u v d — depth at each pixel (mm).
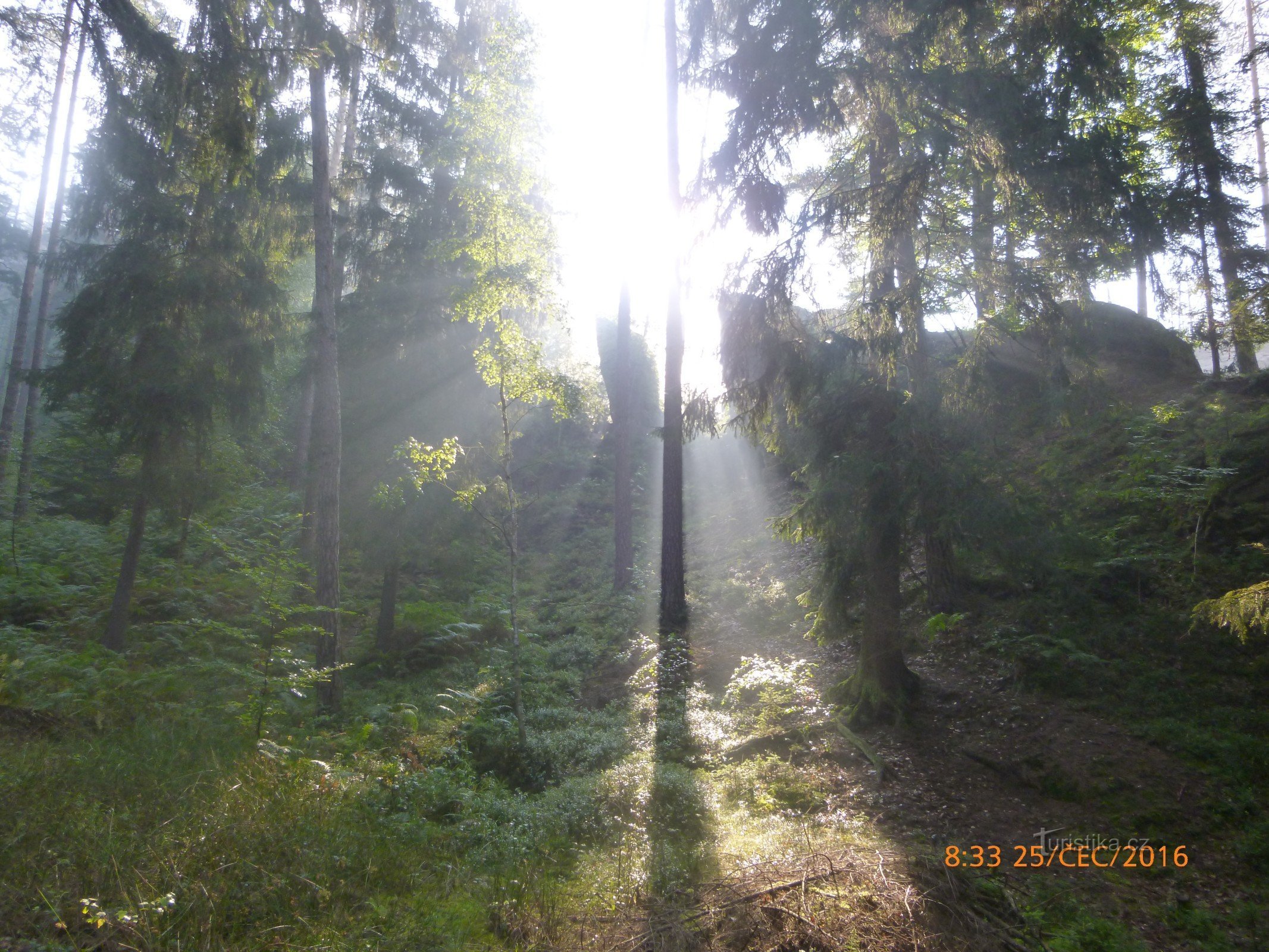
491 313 9500
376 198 15133
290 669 11016
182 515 12570
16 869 3945
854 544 8742
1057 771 7477
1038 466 12711
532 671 12578
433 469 9711
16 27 8398
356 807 6195
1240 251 11203
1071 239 8570
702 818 7195
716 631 13180
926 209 8977
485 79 9688
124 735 7043
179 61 9125
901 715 8758
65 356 11727
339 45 11102
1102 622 9227
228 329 12023
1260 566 9023
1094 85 8266
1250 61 11148
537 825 6949
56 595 12789
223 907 3973
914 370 8992
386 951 4086
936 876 5438
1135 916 5605
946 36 8602
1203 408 12109
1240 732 7418
